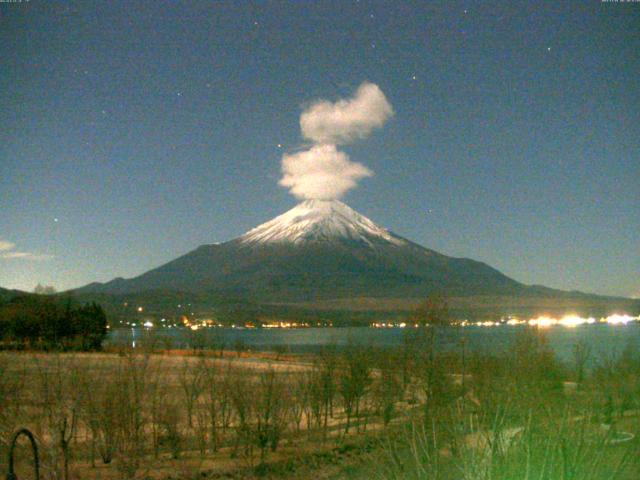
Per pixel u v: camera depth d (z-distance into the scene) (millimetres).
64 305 54469
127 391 20844
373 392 27250
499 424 7945
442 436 9398
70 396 19672
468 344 23703
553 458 7078
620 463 7188
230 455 21641
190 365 34344
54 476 16000
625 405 13750
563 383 18047
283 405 24516
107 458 19500
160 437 22281
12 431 17438
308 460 20125
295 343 106000
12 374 21484
